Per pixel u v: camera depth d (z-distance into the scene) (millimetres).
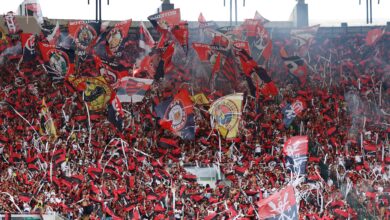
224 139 82625
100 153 76938
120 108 80438
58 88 87312
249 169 76625
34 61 90562
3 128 81500
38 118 82688
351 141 84062
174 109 79562
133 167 74562
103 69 86312
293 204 52625
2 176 71625
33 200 65562
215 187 74438
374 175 78375
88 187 68062
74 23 88375
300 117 87688
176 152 80375
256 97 87688
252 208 65625
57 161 72500
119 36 89312
